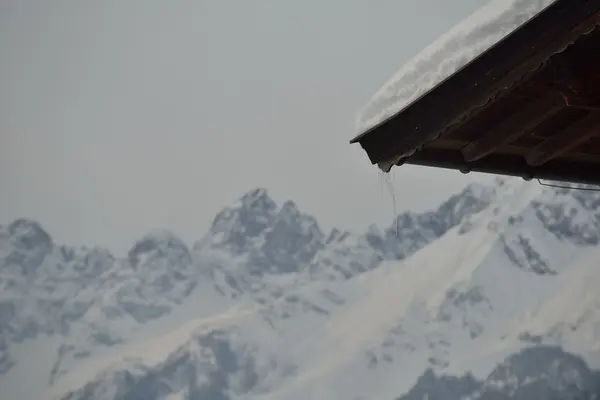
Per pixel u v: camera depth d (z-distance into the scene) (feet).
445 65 11.41
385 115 12.46
